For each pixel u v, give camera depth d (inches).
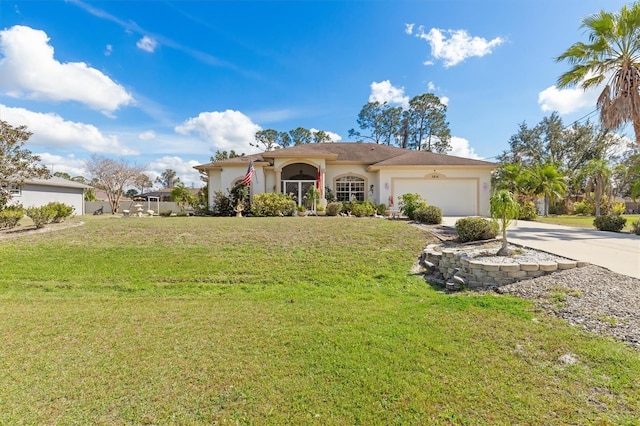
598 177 1083.3
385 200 844.6
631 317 175.6
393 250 390.0
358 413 109.2
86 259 373.7
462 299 235.9
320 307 237.3
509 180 1002.7
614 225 508.7
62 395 122.2
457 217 756.0
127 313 228.5
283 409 112.3
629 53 527.5
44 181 1047.6
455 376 130.8
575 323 179.9
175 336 182.4
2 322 209.0
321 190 836.6
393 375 132.9
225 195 856.9
